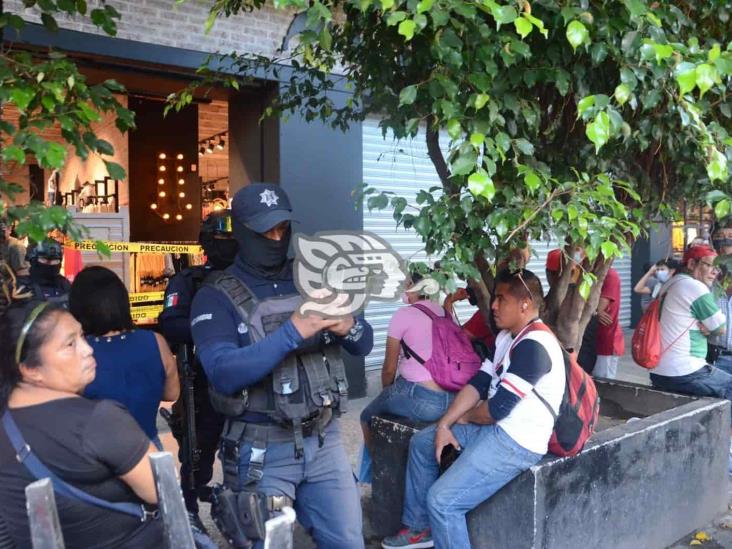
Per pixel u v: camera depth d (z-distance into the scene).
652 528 3.34
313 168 6.31
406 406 3.43
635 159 3.19
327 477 2.29
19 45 4.68
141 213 8.00
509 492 2.79
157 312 6.28
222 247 3.12
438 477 3.10
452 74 2.20
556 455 2.87
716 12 2.68
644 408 4.19
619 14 2.19
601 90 2.61
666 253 10.14
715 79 1.95
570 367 2.84
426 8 1.87
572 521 2.89
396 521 3.43
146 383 2.41
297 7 1.78
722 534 3.65
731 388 4.10
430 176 7.58
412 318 3.47
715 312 4.05
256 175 6.37
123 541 1.68
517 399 2.67
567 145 2.98
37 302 1.72
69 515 1.59
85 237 2.69
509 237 2.27
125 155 7.84
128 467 1.64
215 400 2.21
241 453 2.18
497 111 2.24
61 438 1.58
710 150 2.27
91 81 5.87
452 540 2.81
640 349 4.27
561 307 3.66
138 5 5.27
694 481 3.60
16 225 1.99
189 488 3.18
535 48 2.36
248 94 6.34
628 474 3.16
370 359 7.36
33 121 2.01
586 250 2.25
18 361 1.64
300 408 2.14
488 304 3.60
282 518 1.54
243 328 2.18
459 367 3.38
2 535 1.61
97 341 2.36
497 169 2.44
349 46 3.07
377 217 7.09
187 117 8.09
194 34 5.58
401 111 2.71
